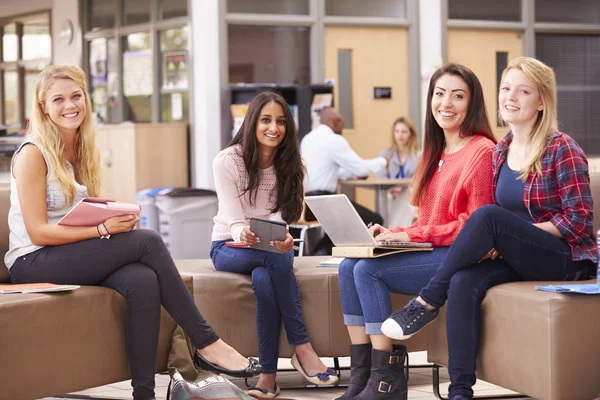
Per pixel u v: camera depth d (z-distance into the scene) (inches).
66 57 445.1
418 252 133.3
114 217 126.8
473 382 126.3
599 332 113.3
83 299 120.7
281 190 153.7
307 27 375.9
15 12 477.1
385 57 387.5
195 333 130.0
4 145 399.5
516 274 127.3
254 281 146.3
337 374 147.3
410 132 324.2
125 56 405.7
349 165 295.0
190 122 366.0
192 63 364.2
